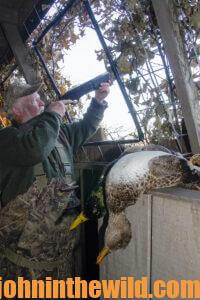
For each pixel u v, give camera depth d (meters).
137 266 1.75
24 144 1.71
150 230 1.65
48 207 1.82
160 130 2.03
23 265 1.81
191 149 1.83
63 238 1.93
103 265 2.04
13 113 1.98
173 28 1.61
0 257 1.88
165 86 1.93
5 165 1.83
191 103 1.71
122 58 2.01
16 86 1.99
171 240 1.52
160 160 1.61
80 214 1.99
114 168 1.68
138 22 1.93
